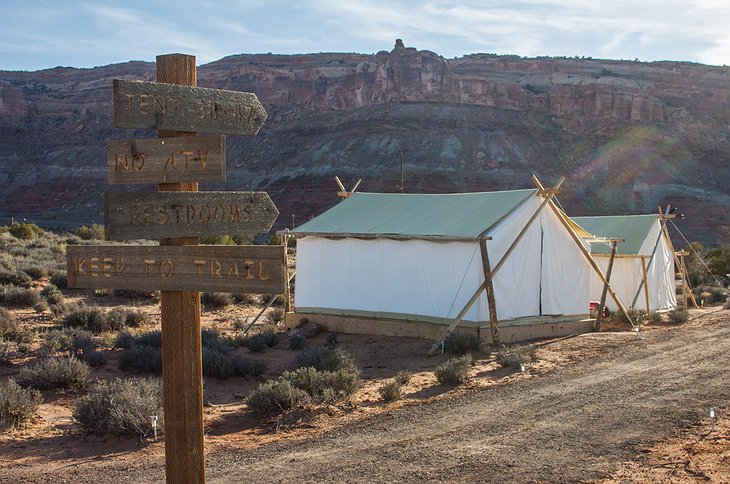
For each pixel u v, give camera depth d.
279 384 12.04
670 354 17.55
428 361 17.50
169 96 4.88
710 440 9.34
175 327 5.02
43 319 22.38
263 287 4.83
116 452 9.56
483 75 187.38
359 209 24.64
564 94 170.50
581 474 8.05
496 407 11.91
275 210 5.16
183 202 4.93
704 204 134.38
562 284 22.05
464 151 144.50
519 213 20.89
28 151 177.62
